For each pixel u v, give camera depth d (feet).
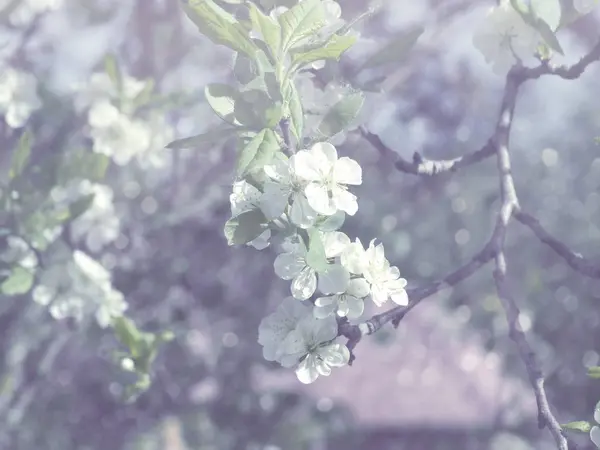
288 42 1.24
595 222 4.35
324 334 1.26
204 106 3.00
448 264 4.26
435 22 3.15
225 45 1.25
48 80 2.87
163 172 3.27
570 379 4.11
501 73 1.69
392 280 1.23
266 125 1.22
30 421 3.52
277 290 3.69
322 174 1.18
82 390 3.65
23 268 2.05
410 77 4.21
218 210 3.32
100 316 2.12
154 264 3.35
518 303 4.22
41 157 2.73
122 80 2.51
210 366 3.66
